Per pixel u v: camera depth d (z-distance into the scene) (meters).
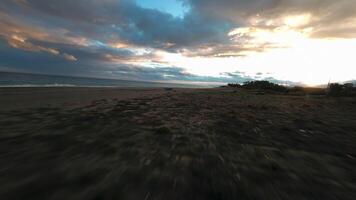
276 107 22.56
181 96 32.66
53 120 10.82
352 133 11.05
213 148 7.24
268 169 5.62
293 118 15.36
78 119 11.26
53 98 21.22
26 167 5.14
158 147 7.05
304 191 4.51
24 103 16.70
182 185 4.47
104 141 7.48
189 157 6.22
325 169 5.84
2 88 28.12
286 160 6.43
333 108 25.08
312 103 30.61
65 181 4.48
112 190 4.16
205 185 4.53
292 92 63.25
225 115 15.06
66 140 7.44
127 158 5.93
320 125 13.02
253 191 4.38
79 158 5.80
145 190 4.20
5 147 6.53
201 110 17.14
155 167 5.36
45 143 7.05
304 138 9.43
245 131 10.20
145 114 13.80
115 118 11.93
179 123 11.33
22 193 3.98
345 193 4.51
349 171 5.77
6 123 9.75
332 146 8.33
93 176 4.74
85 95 26.77
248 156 6.61
